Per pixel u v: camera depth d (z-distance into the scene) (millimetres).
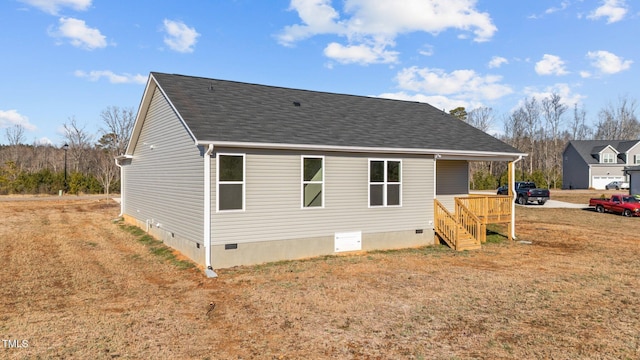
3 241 13930
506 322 6527
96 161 51906
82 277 9359
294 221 11461
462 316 6789
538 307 7309
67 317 6582
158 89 14039
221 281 9047
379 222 13055
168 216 13219
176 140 12406
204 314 6828
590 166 53969
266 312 6934
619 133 73688
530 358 5223
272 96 14578
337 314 6836
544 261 11555
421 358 5191
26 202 30703
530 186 32375
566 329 6242
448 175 16438
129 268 10328
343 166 12336
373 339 5785
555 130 64688
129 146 17844
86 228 17422
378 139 13094
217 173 10234
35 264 10609
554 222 21062
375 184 13000
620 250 13445
